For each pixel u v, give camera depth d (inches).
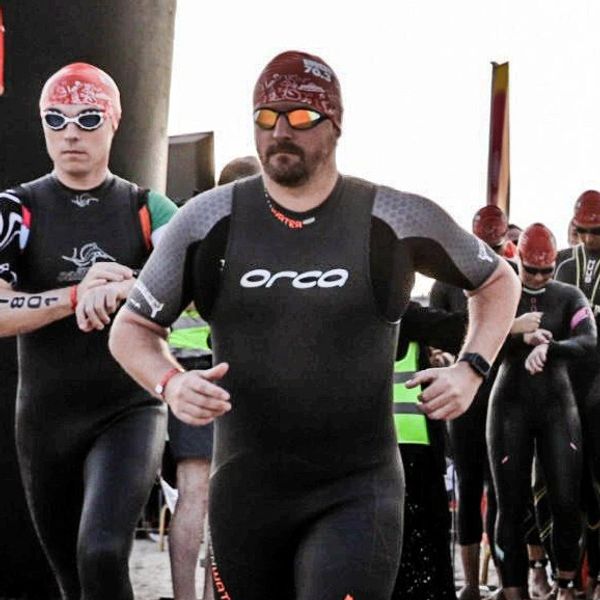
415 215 148.0
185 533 247.1
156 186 296.8
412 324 204.7
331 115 144.2
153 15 288.8
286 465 146.0
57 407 193.5
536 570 323.3
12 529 277.6
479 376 150.1
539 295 299.0
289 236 146.2
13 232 194.1
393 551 143.3
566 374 292.5
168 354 150.8
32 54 277.0
